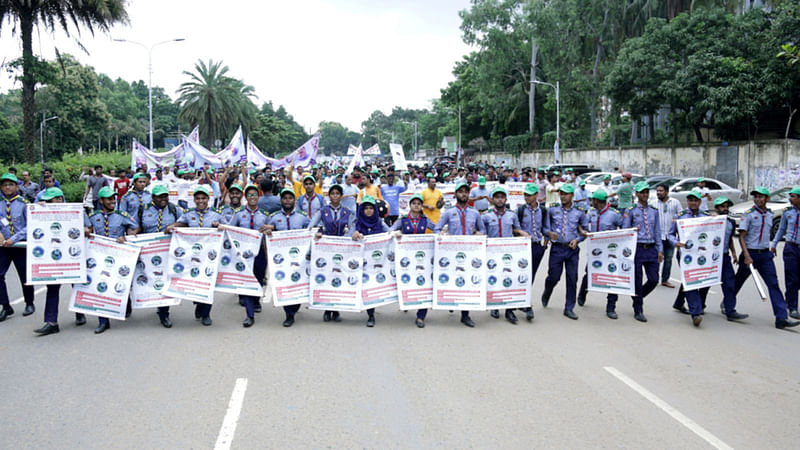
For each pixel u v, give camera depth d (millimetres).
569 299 9023
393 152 26141
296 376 6160
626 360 6891
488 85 53656
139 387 5805
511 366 6590
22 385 5848
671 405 5559
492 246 8578
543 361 6785
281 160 23547
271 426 4949
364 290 8484
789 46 12344
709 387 6059
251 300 8367
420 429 4926
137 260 8125
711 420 5242
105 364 6504
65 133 61406
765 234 8812
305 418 5113
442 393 5734
